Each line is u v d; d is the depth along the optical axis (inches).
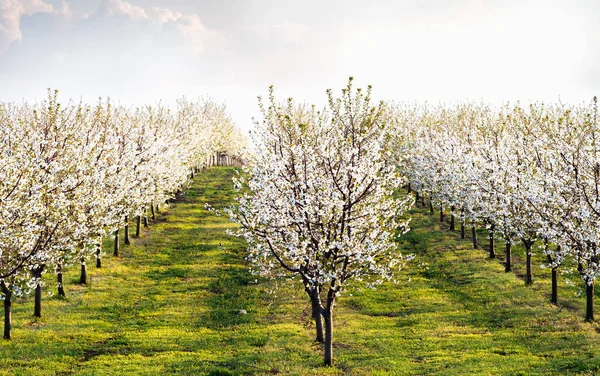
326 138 1097.4
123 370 989.8
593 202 1197.7
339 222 1032.8
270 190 1020.5
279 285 1720.0
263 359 1050.1
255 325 1327.5
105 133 1791.3
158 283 1739.7
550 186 1325.0
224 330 1289.4
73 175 1298.0
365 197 1052.5
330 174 1048.8
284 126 1143.6
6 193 1001.5
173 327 1314.0
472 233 2348.7
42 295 1519.4
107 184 1620.3
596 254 1186.0
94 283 1689.2
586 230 1185.4
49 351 1091.3
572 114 1793.8
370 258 995.9
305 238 1033.5
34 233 1069.1
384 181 1074.1
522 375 888.9
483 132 2026.3
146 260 2017.7
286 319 1382.9
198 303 1530.5
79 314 1386.6
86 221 1325.0
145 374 965.8
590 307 1262.3
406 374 944.9
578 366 918.4
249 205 1076.5
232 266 1947.6
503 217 1695.4
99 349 1136.2
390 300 1556.3
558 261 1332.4
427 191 2719.0
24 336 1171.9
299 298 1584.6
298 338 1201.4
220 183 3848.4
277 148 1155.9
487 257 1993.1
